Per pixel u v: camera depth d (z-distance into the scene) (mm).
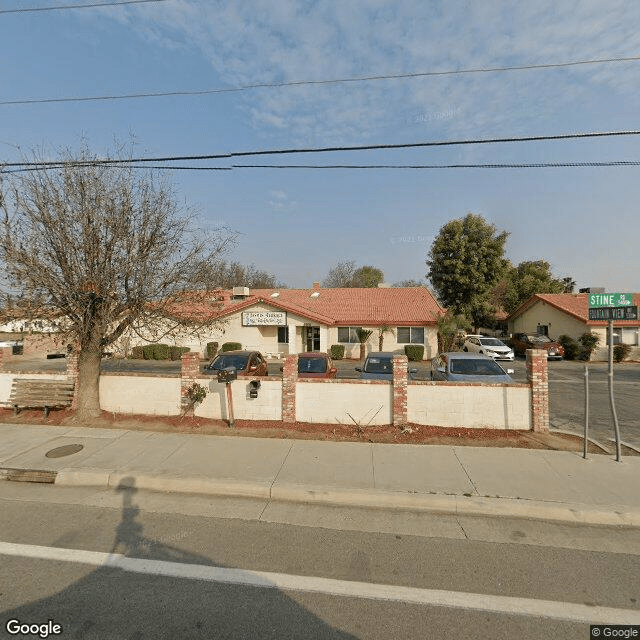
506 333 37938
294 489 5062
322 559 3709
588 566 3625
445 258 30062
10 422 8070
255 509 4762
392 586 3314
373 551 3854
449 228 30016
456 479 5359
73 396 8773
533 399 7449
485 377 9109
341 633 2781
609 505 4645
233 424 7785
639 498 4828
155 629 2805
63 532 4184
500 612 3012
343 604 3082
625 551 3887
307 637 2734
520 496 4875
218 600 3119
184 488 5273
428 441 6926
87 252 7371
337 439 7027
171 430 7512
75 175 7527
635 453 6480
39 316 7684
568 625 2887
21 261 7020
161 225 8016
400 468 5727
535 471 5641
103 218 7438
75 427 7684
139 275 7676
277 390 8086
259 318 21312
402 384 7633
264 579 3389
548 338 23656
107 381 8695
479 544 3998
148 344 22391
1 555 3744
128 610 3002
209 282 8688
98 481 5477
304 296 26875
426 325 21953
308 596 3174
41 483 5551
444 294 30781
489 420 7602
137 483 5395
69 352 8922
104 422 7945
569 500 4770
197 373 8359
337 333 22828
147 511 4691
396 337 22422
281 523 4414
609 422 8656
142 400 8578
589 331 21438
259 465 5820
